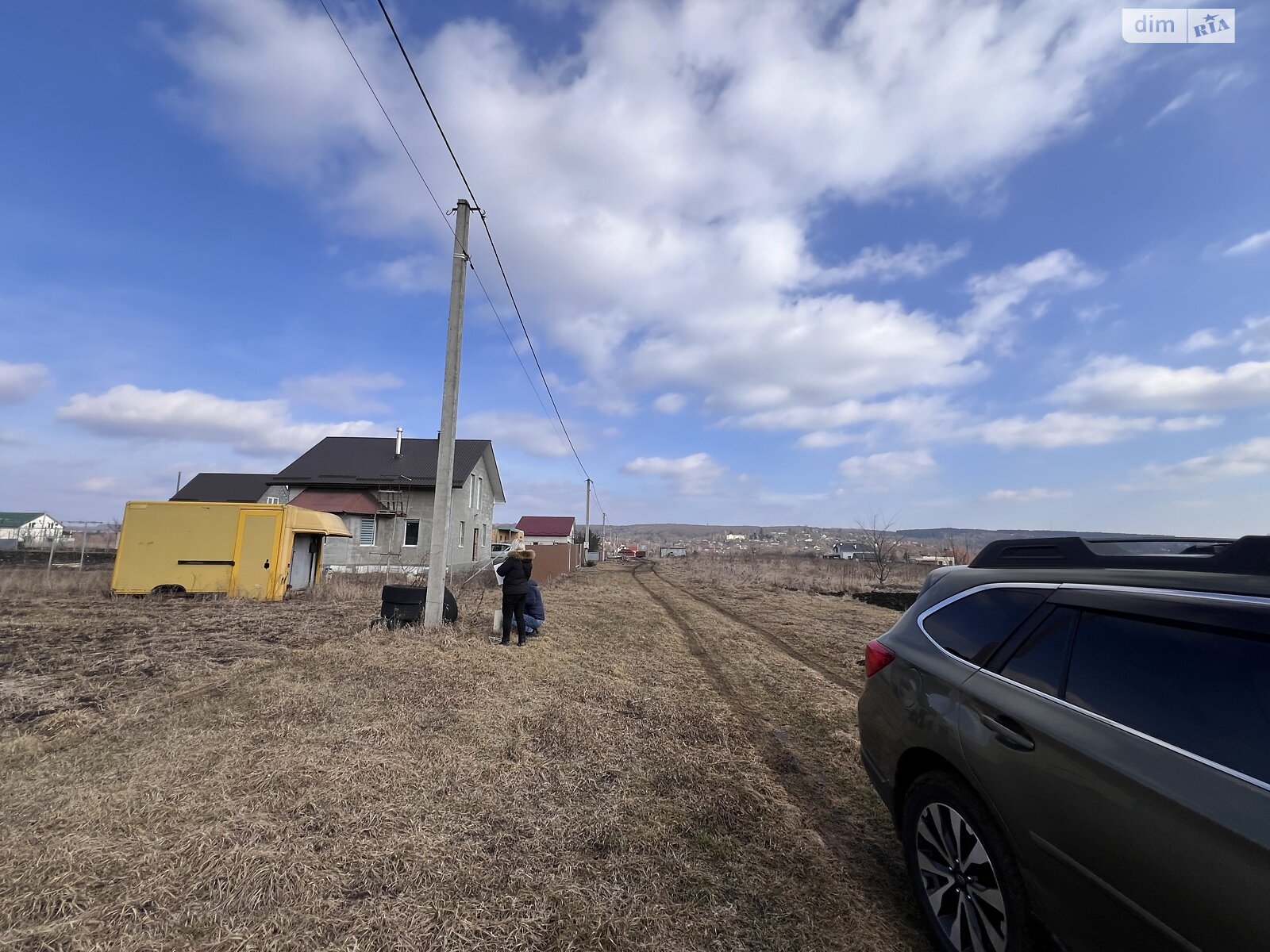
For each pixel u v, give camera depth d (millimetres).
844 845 3582
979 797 2480
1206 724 1879
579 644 9852
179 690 6398
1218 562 2152
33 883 2791
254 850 3096
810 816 3953
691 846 3457
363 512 29188
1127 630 2252
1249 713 1808
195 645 9305
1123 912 1843
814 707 6594
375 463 33281
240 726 5090
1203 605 2082
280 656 8219
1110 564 2486
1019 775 2273
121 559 15633
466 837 3420
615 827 3623
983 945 2375
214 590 15859
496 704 5980
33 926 2516
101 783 3945
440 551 10055
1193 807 1743
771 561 54062
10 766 4230
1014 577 2910
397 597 10180
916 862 2773
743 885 3080
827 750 5254
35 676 7164
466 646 8625
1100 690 2203
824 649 10617
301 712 5449
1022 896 2219
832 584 29328
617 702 6410
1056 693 2340
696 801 4043
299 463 33094
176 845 3143
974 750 2504
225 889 2799
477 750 4738
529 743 4984
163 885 2801
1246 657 1894
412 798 3848
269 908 2697
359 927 2580
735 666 8820
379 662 7312
